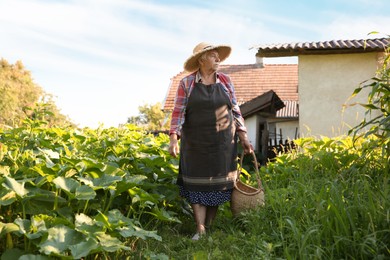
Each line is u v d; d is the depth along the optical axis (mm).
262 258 2836
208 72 3992
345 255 2711
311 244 2809
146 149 4746
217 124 3873
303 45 10883
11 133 4898
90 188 3066
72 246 2498
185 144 3957
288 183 4902
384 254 2602
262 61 20875
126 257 3059
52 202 3061
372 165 4223
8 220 3033
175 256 3172
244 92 19438
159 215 3424
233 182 3988
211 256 3012
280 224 3254
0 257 2637
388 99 3504
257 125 13031
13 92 30484
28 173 3270
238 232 3559
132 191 3402
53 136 5168
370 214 2818
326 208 3156
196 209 3896
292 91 19172
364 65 10984
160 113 38625
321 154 5219
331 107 11133
